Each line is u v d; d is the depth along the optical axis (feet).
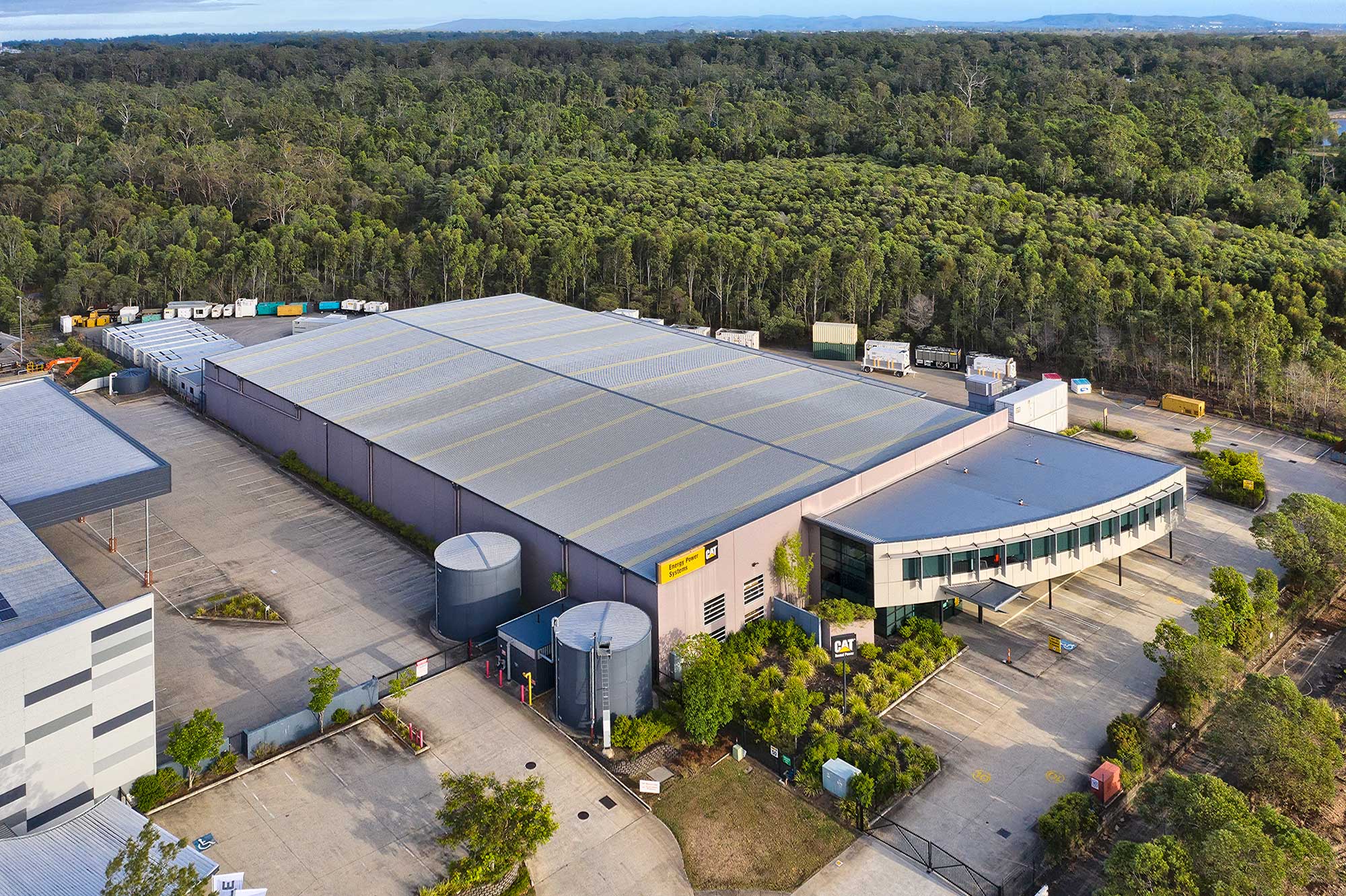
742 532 187.01
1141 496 209.97
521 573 201.87
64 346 416.46
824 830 145.38
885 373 385.50
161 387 357.41
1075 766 158.81
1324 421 327.47
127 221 520.01
